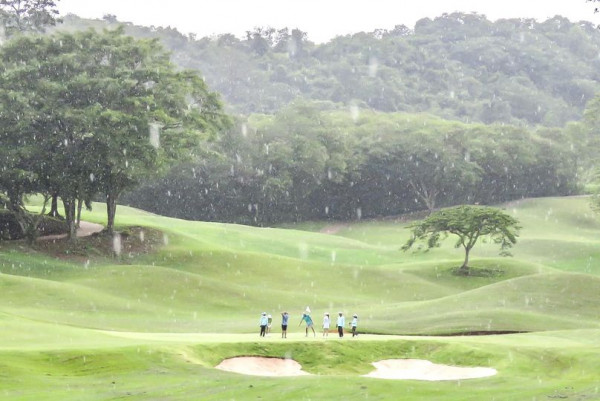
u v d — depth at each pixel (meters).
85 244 139.25
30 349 54.00
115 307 101.31
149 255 140.50
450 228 145.62
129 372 51.84
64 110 128.12
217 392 47.44
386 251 187.00
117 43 141.00
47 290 103.06
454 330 88.12
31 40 137.25
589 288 108.88
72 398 44.25
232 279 132.00
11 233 139.88
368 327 90.56
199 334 75.88
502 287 110.62
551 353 64.69
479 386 52.59
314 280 134.50
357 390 49.22
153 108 135.00
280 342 65.06
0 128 129.38
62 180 131.50
